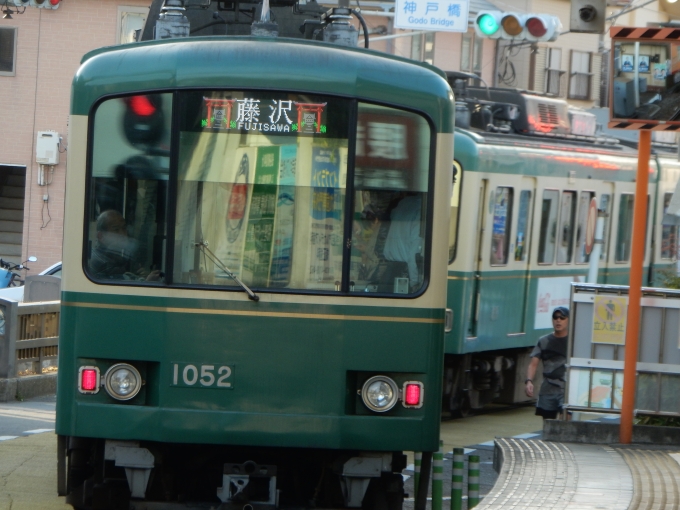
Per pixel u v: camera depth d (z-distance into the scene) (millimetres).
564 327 52281
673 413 43750
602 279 75062
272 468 31219
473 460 35406
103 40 123500
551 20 74938
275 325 30531
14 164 124125
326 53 31219
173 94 30875
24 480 41562
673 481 35094
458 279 59438
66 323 30938
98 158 31078
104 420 30562
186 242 30781
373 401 30781
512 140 63844
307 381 30547
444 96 31391
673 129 41469
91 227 31016
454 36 140250
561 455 40125
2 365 62188
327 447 30391
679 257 66875
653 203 81688
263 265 30734
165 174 30938
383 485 32875
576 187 70562
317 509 32062
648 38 41062
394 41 129750
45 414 57531
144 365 30797
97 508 32438
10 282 105562
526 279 65625
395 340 30859
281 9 39656
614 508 30859
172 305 30578
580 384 44250
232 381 30453
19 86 123812
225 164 30844
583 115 75062
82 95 31109
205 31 39438
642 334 43875
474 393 64000
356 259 30875
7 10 106688
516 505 31125
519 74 149875
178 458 32688
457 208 59781
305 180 30812
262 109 30812
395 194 31125
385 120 31094
